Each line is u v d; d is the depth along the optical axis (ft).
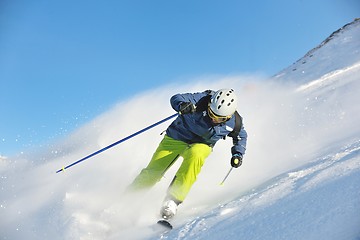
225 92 12.65
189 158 12.53
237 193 12.68
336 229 6.08
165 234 10.41
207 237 8.61
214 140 13.17
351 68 52.24
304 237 6.37
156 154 13.94
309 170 10.82
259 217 8.24
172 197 12.15
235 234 7.91
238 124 13.24
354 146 11.98
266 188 10.80
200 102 13.12
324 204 7.20
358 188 7.14
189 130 13.28
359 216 6.10
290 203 8.21
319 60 68.18
